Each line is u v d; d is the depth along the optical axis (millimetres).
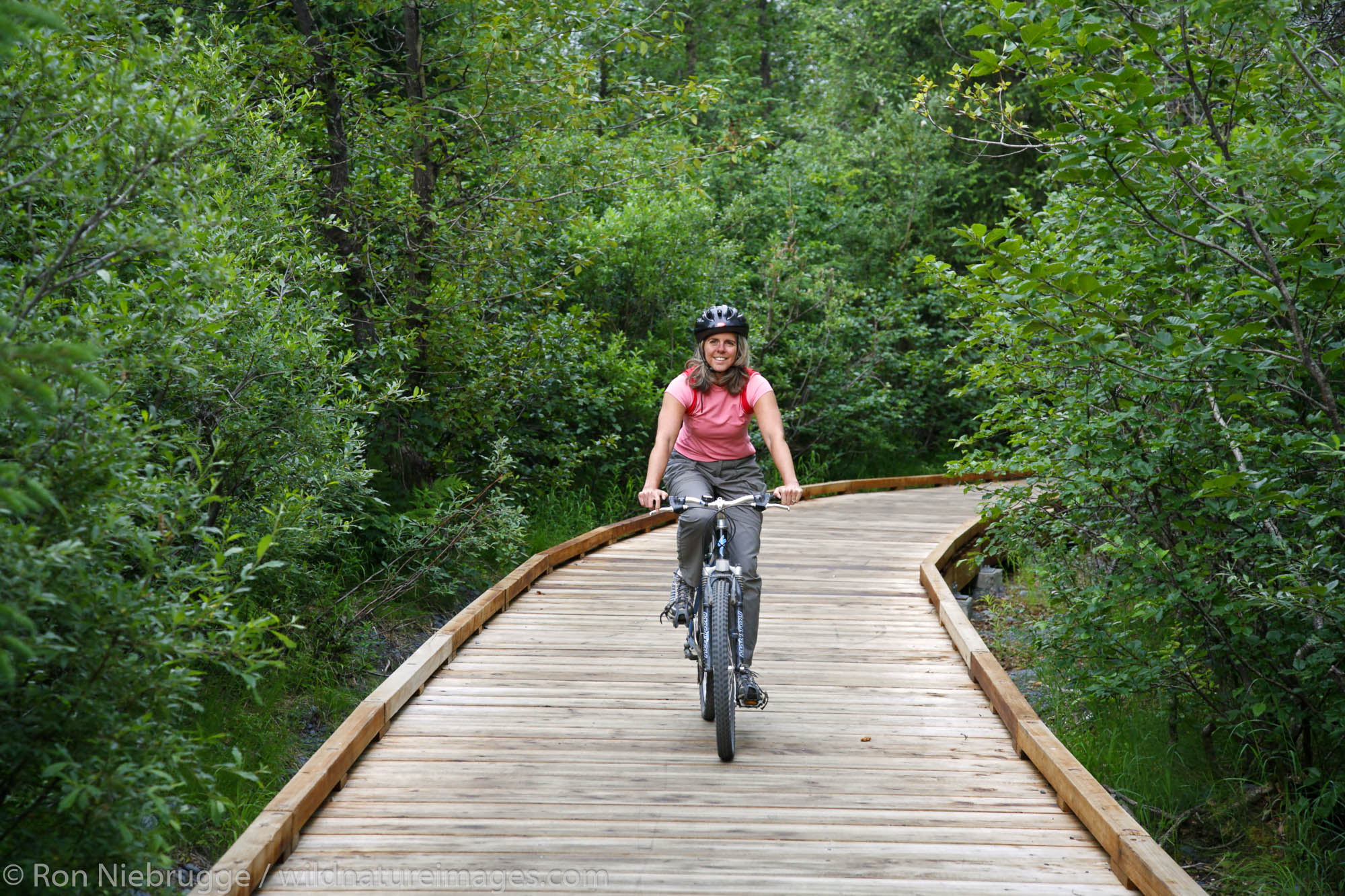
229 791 5234
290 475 6121
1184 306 5414
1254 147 4426
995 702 5418
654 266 14258
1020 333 5641
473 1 9562
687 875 3518
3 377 2240
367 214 9266
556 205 10969
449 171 10430
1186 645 6031
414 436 9656
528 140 9859
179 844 4570
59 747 2795
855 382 17531
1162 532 5828
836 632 7172
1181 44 4934
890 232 20266
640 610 7684
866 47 23938
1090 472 5691
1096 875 3576
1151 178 4910
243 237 6016
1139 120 4590
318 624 7160
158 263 4012
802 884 3471
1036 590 9633
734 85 23438
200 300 4461
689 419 4941
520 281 10117
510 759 4602
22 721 2846
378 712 4840
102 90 3277
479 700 5457
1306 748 5836
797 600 8211
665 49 10320
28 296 3271
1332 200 4312
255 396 5809
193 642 2998
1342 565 4930
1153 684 6180
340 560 8203
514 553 8758
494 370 9656
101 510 2979
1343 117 4223
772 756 4691
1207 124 5414
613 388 11938
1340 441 4469
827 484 15820
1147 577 5879
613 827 3900
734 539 4852
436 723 5074
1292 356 4840
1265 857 5355
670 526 12453
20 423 2859
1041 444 6355
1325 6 5602
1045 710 7246
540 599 8000
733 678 4652
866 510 14273
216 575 3225
